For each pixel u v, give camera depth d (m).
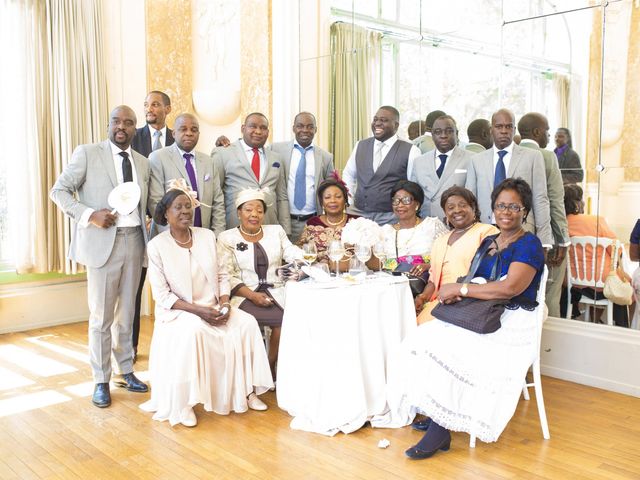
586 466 2.79
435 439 2.90
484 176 4.02
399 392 3.20
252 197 3.77
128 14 5.82
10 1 5.14
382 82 4.81
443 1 4.39
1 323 5.35
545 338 4.14
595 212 3.84
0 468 2.79
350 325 3.14
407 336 3.12
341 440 3.09
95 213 3.42
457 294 3.01
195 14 6.20
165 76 6.07
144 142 4.79
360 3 4.91
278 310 3.74
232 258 3.81
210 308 3.41
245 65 5.74
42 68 5.29
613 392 3.82
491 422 2.92
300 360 3.28
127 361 3.86
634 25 3.60
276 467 2.78
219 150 4.38
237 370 3.44
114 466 2.80
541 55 3.97
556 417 3.41
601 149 3.79
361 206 4.47
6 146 5.33
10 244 5.45
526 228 3.95
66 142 5.39
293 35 5.39
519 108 4.07
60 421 3.35
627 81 3.66
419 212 4.12
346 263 3.78
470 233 3.43
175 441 3.08
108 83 5.72
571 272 3.97
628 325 3.77
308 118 4.41
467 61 4.30
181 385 3.26
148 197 3.86
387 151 4.41
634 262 3.71
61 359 4.59
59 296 5.70
